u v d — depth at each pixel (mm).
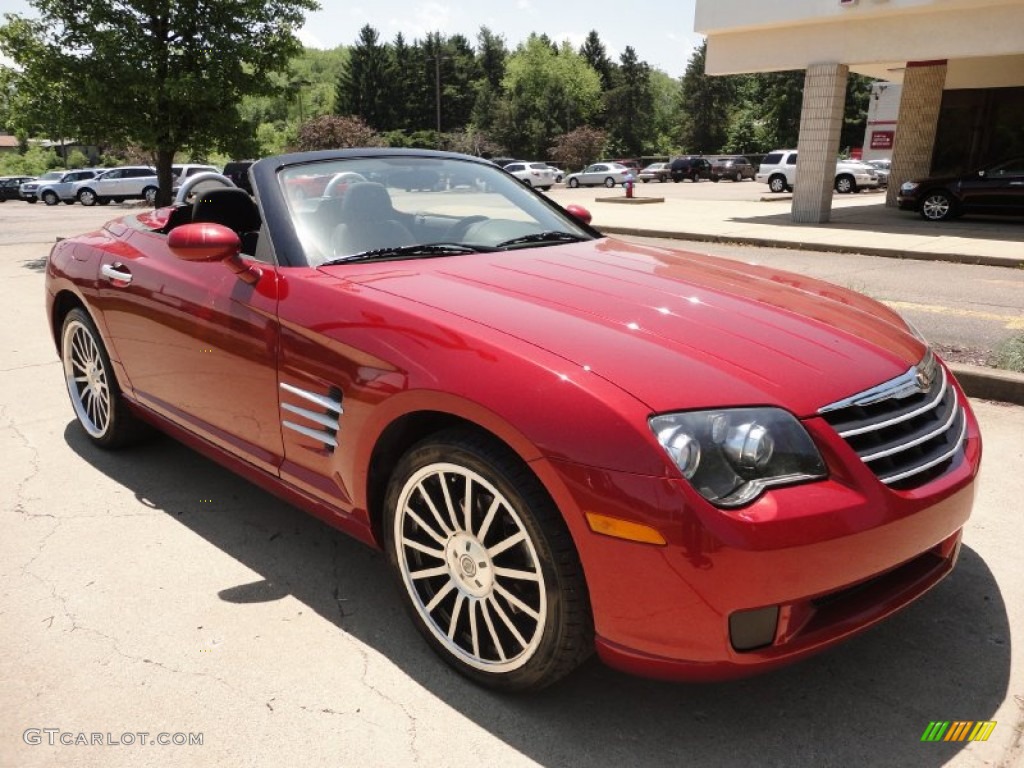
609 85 104812
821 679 2266
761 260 10391
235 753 1997
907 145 18703
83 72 9453
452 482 2158
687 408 1839
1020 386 4426
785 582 1783
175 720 2111
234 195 3787
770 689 2230
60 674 2291
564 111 87000
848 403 1980
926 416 2184
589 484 1814
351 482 2416
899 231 13305
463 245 2982
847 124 63188
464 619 2268
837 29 14125
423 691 2227
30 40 9391
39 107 9523
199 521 3223
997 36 12688
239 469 2975
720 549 1737
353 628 2520
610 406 1832
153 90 9430
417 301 2336
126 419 3738
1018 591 2662
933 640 2426
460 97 91312
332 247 2846
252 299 2699
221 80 9875
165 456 3881
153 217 3969
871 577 1920
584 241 3273
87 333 3752
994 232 13039
